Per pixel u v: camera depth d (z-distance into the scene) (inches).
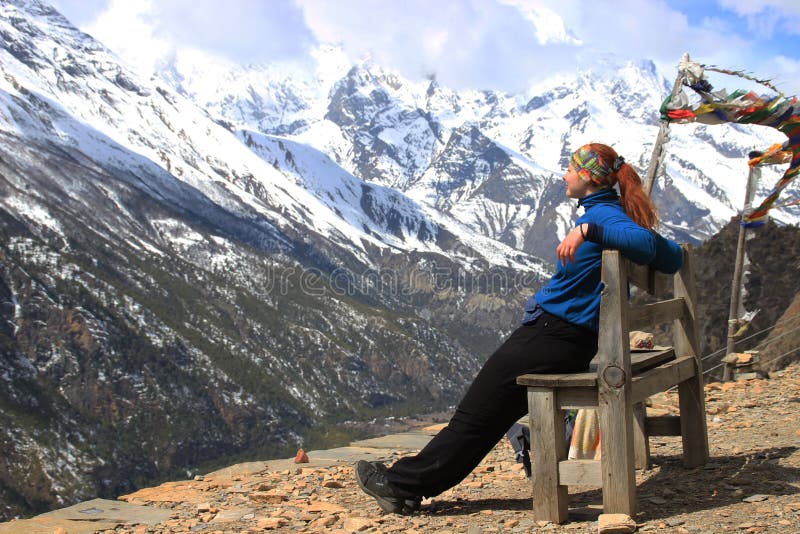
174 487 295.1
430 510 239.6
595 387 204.8
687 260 257.1
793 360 553.0
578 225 204.2
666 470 260.2
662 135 295.7
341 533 215.5
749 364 449.7
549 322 212.4
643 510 212.7
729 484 230.1
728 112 265.6
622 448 200.1
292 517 239.1
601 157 211.3
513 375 215.5
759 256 901.8
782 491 217.2
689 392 257.8
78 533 232.5
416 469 228.7
